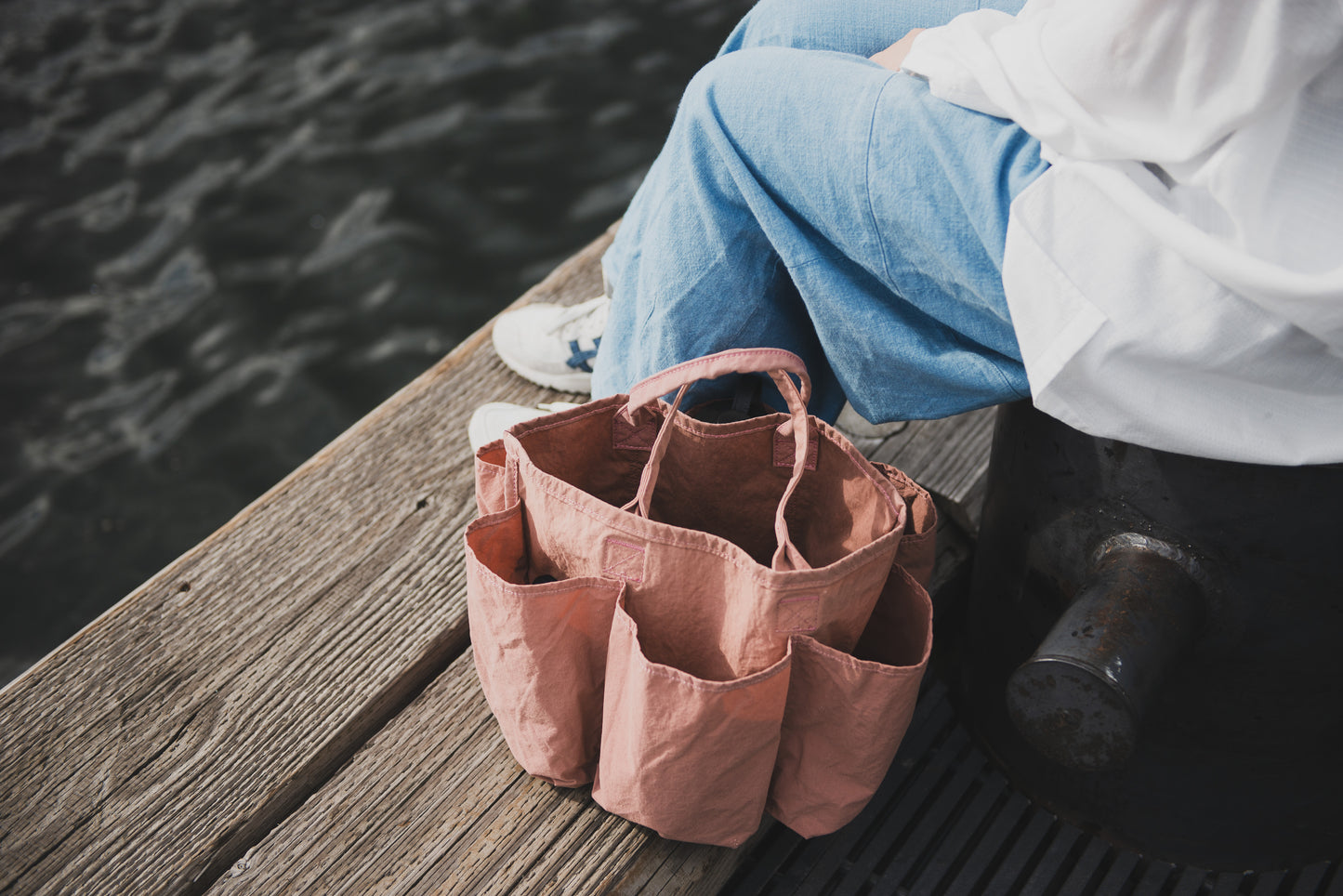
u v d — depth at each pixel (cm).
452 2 527
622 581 112
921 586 122
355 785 134
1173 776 128
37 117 458
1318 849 137
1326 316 83
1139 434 100
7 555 313
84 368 360
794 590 103
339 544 165
